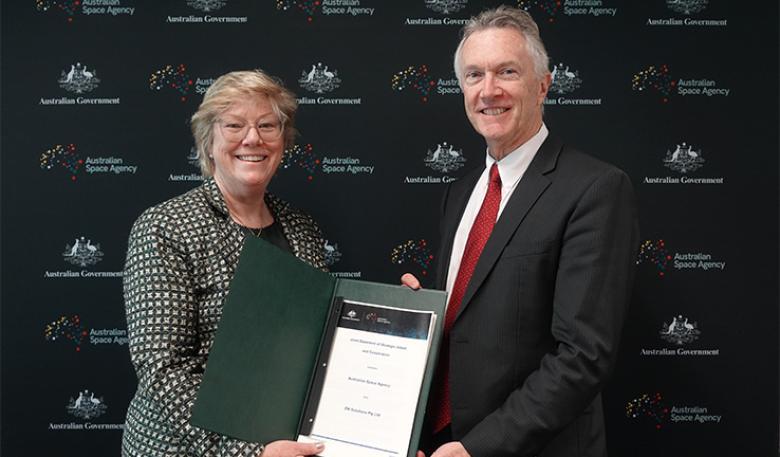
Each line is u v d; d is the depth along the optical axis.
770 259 2.19
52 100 2.17
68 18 2.17
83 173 2.18
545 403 1.30
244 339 1.33
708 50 2.18
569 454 1.43
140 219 1.52
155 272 1.43
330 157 2.21
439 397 1.54
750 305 2.20
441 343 1.54
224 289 1.48
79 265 2.19
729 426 2.21
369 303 1.48
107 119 2.18
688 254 2.20
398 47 2.19
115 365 2.21
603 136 2.19
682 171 2.19
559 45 2.18
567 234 1.36
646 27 2.18
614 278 1.33
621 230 1.35
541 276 1.38
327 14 2.18
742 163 2.19
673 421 2.22
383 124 2.20
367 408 1.40
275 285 1.40
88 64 2.17
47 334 2.19
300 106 2.20
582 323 1.31
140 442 1.47
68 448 2.20
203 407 1.26
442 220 1.86
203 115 1.55
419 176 2.21
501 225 1.44
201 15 2.17
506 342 1.39
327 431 1.40
